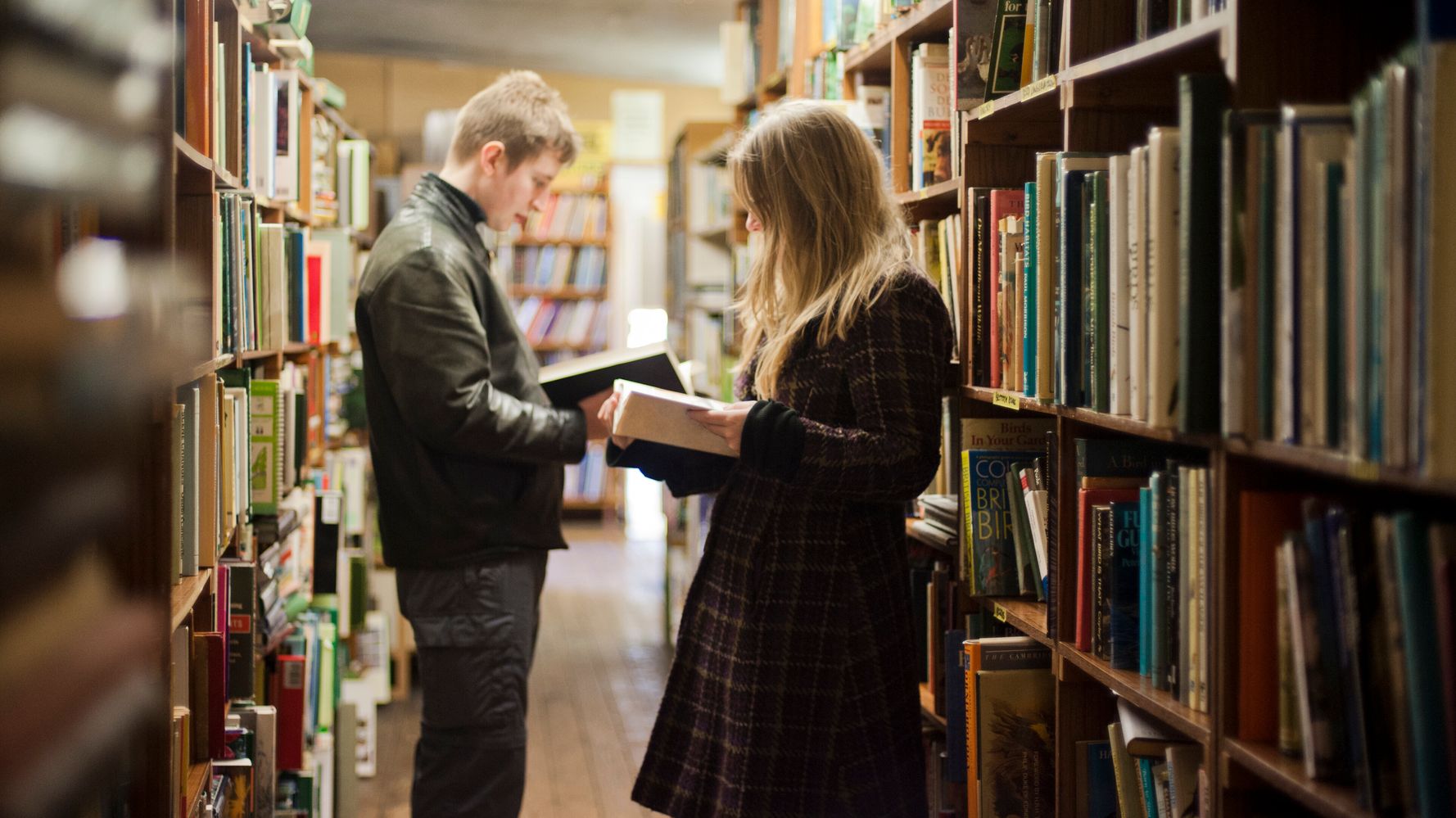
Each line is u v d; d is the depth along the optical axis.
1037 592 1.89
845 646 1.69
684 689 1.82
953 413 2.21
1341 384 1.00
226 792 1.94
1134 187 1.30
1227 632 1.19
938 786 2.13
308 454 3.31
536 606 2.44
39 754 0.74
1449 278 0.85
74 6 0.85
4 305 0.74
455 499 2.29
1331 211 1.00
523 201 2.51
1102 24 1.60
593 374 2.36
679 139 5.73
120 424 0.87
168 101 1.23
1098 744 1.61
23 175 0.78
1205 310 1.17
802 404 1.72
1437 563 0.91
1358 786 1.01
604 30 6.26
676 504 5.21
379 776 3.62
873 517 1.74
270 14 2.53
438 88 7.57
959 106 1.99
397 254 2.25
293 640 2.79
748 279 1.92
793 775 1.68
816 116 1.76
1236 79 1.14
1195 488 1.27
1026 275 1.67
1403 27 1.17
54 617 0.79
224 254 1.97
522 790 2.38
